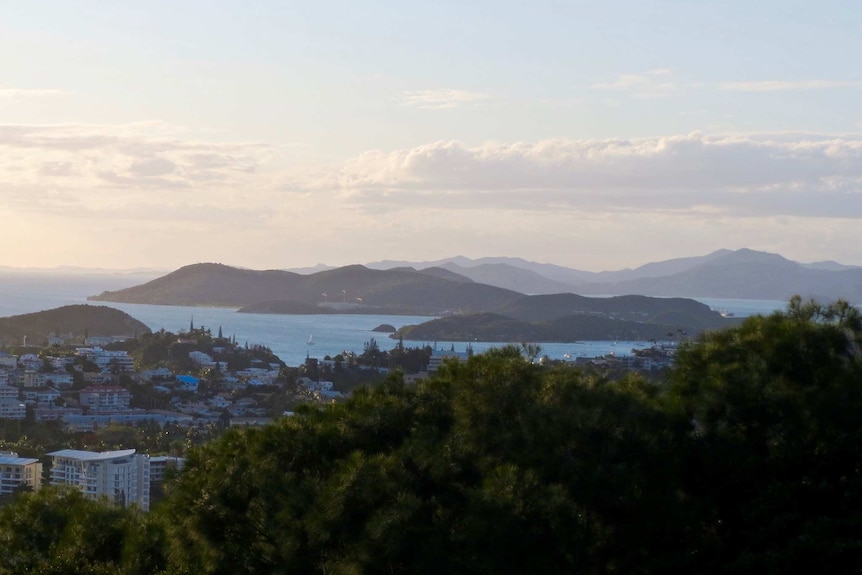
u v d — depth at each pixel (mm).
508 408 11359
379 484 10180
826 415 11062
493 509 9656
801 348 11961
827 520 10461
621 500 10297
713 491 11078
